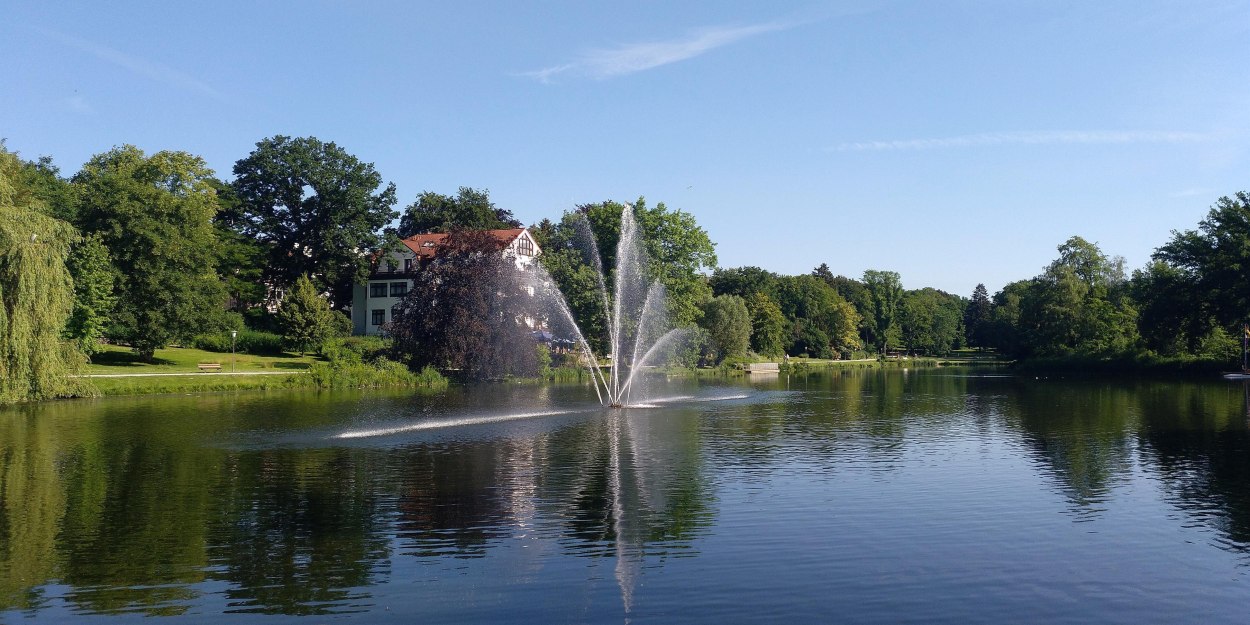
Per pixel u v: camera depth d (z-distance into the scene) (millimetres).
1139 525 16734
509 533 16234
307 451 26938
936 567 13984
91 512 18078
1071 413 39938
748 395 55312
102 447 27844
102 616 11906
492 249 70312
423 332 68312
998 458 25141
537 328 79750
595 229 84688
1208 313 74625
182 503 18938
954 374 92125
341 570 13969
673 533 16188
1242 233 72688
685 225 86750
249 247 88312
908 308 175000
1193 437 29953
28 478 22062
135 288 63875
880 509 18141
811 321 154750
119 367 63031
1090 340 92812
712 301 104938
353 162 94562
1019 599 12461
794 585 13094
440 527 16719
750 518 17375
